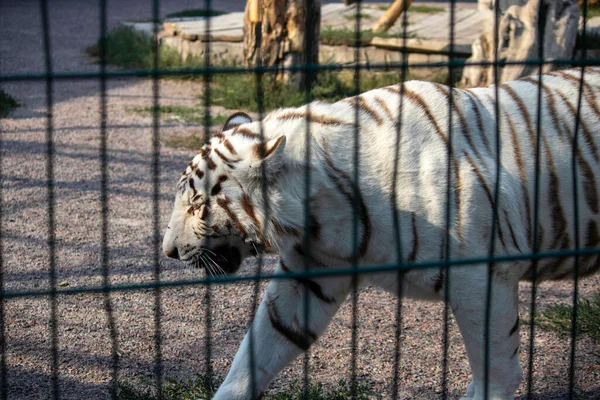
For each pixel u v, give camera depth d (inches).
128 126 326.0
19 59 469.1
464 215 106.3
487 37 346.3
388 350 149.0
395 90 115.9
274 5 346.6
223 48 438.0
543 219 117.5
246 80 361.4
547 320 160.7
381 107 113.6
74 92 395.2
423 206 107.0
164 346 149.4
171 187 250.2
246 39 360.8
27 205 232.4
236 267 116.0
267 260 196.9
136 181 255.8
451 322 162.1
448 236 99.0
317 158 107.4
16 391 130.2
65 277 181.8
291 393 130.3
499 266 108.4
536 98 120.6
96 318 161.6
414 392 133.3
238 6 735.1
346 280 117.0
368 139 110.5
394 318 163.6
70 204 234.1
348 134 110.0
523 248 112.9
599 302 156.6
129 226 217.3
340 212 108.2
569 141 118.3
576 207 102.6
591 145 119.4
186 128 321.7
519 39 341.1
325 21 510.9
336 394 126.1
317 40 359.9
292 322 119.2
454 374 140.0
